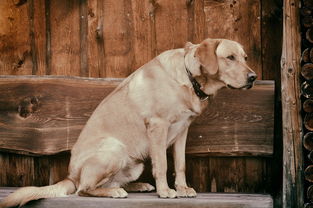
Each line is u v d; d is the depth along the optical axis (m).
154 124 4.05
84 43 4.75
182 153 4.21
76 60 4.76
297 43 4.14
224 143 4.49
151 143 4.06
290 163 4.15
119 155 4.11
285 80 4.17
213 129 4.50
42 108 4.61
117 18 4.71
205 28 4.61
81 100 4.59
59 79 4.61
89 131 4.24
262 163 4.56
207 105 4.21
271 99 4.45
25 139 4.62
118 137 4.18
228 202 3.92
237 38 4.58
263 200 3.94
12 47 4.82
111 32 4.72
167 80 4.05
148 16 4.68
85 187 4.02
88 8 4.74
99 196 4.02
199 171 4.62
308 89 4.11
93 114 4.32
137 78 4.21
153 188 4.40
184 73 4.03
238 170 4.59
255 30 4.55
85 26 4.75
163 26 4.67
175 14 4.65
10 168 4.78
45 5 4.79
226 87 4.15
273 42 4.54
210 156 4.58
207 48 3.92
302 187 4.14
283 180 4.20
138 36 4.69
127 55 4.71
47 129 4.60
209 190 4.62
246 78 3.89
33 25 4.79
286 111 4.16
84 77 4.63
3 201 3.87
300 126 4.14
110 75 4.72
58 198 3.99
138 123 4.15
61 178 4.71
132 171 4.27
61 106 4.60
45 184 4.73
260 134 4.46
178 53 4.12
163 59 4.15
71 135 4.59
